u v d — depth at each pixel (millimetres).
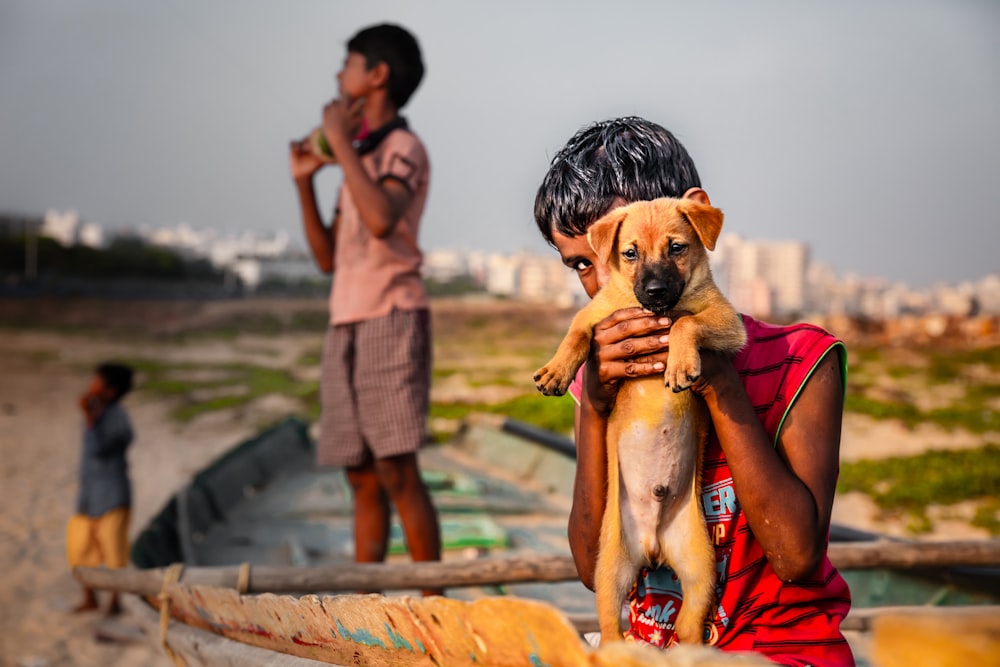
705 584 2268
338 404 5043
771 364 2326
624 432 2361
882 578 5094
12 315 47188
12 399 21000
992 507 10234
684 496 2350
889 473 11648
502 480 9867
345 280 4957
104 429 7598
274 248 140875
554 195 2699
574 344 2408
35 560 9219
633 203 2498
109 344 36938
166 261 84812
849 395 17797
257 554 7113
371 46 5027
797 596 2232
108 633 7168
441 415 17062
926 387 19969
